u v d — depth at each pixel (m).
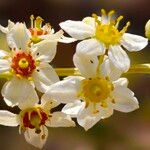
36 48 0.10
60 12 0.20
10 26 0.10
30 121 0.10
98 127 0.17
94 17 0.10
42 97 0.09
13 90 0.09
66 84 0.09
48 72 0.09
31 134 0.10
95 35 0.09
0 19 0.20
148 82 0.18
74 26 0.09
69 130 0.18
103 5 0.21
